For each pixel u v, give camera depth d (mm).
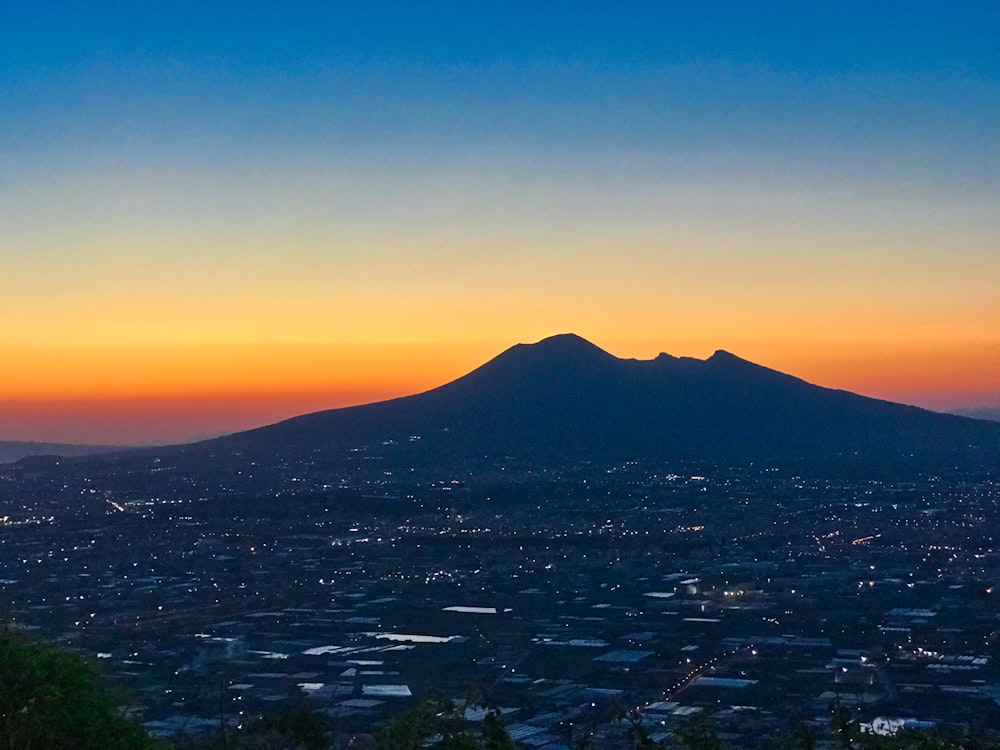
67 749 15391
